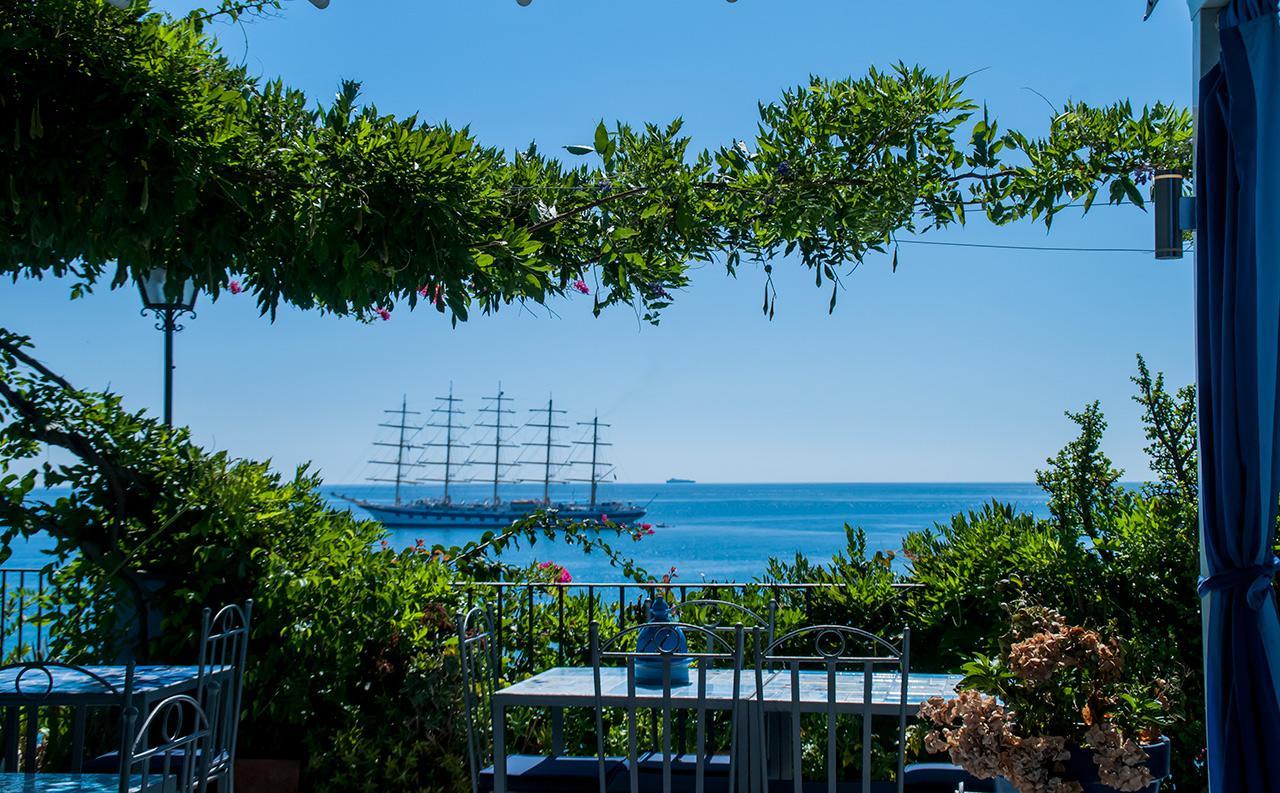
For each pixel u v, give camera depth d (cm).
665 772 319
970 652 483
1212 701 287
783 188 413
